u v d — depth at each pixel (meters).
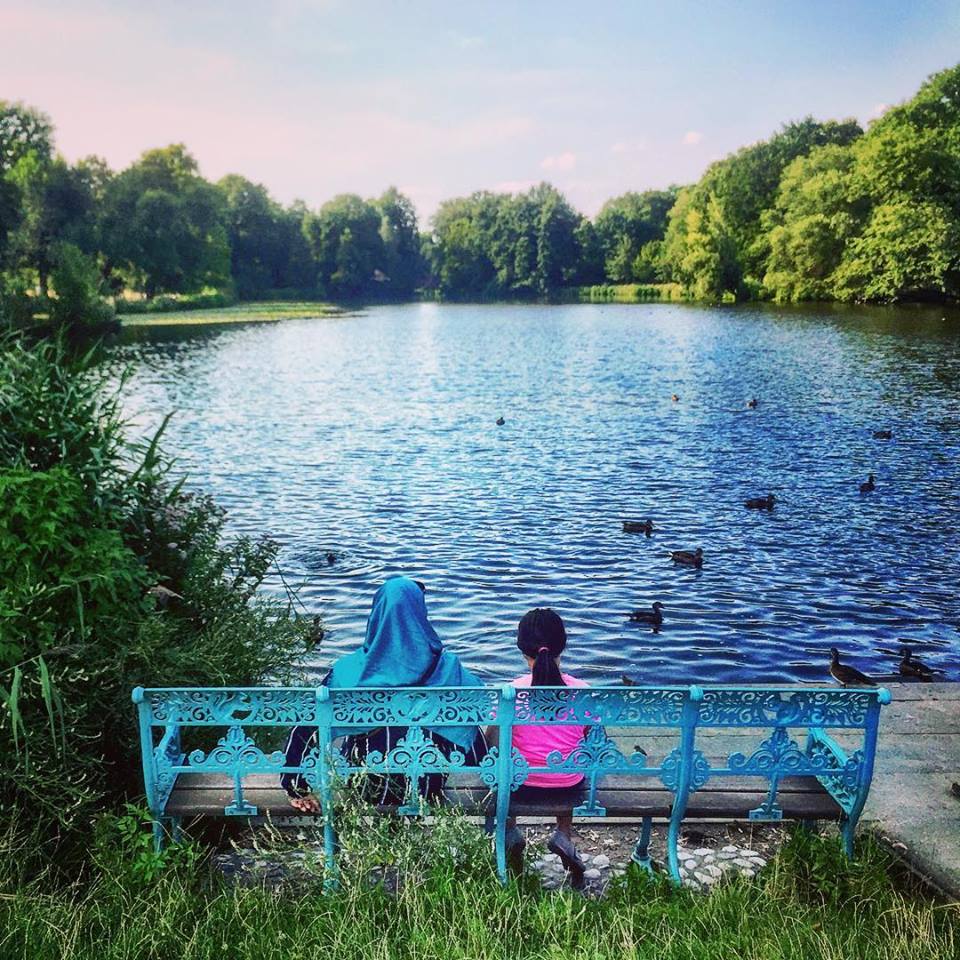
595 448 24.28
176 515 6.43
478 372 43.81
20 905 3.65
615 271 143.00
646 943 3.64
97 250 85.06
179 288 105.50
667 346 53.62
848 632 11.66
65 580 4.37
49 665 4.20
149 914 3.74
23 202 75.88
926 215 66.81
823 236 76.88
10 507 4.37
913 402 30.88
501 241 153.62
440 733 4.11
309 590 13.12
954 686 6.44
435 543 15.55
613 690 3.96
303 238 145.12
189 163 103.50
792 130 106.38
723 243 92.25
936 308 69.94
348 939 3.63
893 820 4.64
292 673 6.74
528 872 4.30
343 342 63.06
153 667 4.67
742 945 3.62
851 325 59.16
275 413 31.05
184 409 31.84
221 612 5.96
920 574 13.88
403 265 165.12
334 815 4.04
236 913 3.79
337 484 20.19
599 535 16.06
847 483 19.95
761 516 17.31
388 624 4.18
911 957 3.50
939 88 72.44
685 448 24.08
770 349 48.66
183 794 4.22
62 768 4.07
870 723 4.07
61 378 5.39
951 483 19.91
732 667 10.67
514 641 11.40
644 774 4.10
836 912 3.91
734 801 4.28
